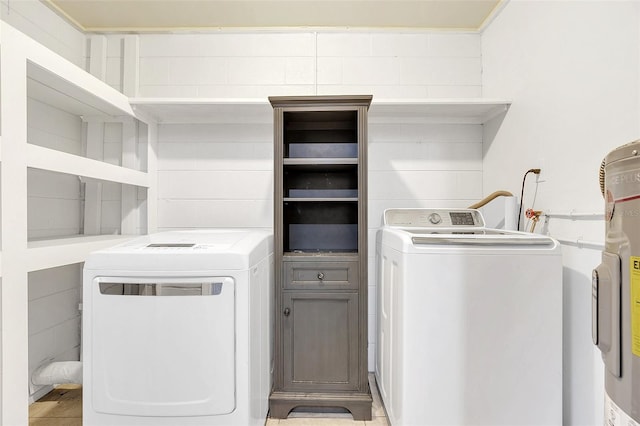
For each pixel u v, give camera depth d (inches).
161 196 89.1
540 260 50.7
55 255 55.1
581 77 53.2
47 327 74.4
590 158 51.3
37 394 72.5
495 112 80.7
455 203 89.4
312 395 65.2
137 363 49.3
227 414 50.0
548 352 50.4
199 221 89.3
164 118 88.0
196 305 49.5
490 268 50.6
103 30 88.5
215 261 50.0
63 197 80.4
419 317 50.6
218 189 89.4
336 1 77.9
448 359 50.4
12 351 46.3
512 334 50.4
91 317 49.6
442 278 50.6
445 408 50.4
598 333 30.2
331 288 65.6
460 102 75.4
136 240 58.7
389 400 61.4
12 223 46.6
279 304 65.6
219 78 90.0
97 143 86.4
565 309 56.1
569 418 54.8
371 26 88.8
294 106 67.2
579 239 52.7
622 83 45.7
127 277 49.6
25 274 48.6
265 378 63.0
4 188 45.6
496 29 81.7
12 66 46.5
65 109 78.5
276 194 66.7
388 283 63.1
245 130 89.4
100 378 49.4
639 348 25.0
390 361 60.6
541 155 63.6
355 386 65.4
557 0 58.7
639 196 25.2
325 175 86.4
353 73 89.7
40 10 75.2
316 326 65.9
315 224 86.0
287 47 89.6
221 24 87.7
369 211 88.8
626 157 26.5
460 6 80.1
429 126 89.3
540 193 63.8
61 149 79.3
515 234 58.2
